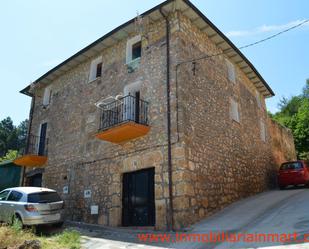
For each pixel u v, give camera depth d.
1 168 16.53
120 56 11.34
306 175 12.93
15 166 15.82
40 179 13.83
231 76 12.70
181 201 7.77
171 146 8.49
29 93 16.14
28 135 15.20
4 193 9.30
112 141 9.95
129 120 8.95
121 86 10.80
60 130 13.23
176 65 9.16
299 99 34.81
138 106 9.98
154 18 10.16
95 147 11.06
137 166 9.22
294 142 23.47
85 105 12.24
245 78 14.35
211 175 9.16
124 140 9.87
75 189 11.29
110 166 10.18
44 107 14.88
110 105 10.77
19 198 8.56
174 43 9.48
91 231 8.42
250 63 13.38
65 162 12.25
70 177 11.73
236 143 11.53
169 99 8.95
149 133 9.21
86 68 12.90
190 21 10.26
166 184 8.24
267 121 16.67
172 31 9.69
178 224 7.63
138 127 8.99
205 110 9.84
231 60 12.91
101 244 6.59
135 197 9.28
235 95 12.55
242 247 5.38
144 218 8.85
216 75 11.19
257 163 13.33
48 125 14.18
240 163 11.44
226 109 11.39
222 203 9.35
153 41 10.19
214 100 10.59
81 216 10.62
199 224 7.71
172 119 8.70
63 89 13.94
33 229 7.83
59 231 8.55
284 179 13.12
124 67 10.95
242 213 8.42
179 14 9.77
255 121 14.47
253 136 13.66
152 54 10.06
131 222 9.12
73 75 13.56
